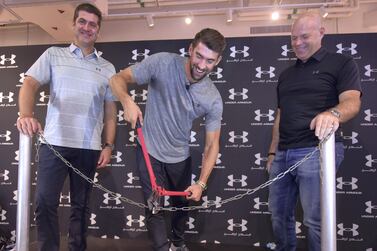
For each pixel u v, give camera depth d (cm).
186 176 201
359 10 329
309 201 171
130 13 308
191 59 163
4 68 290
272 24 338
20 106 174
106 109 216
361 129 253
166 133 185
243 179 263
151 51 279
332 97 176
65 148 187
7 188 283
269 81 267
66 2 255
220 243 262
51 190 182
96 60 204
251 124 266
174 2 336
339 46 261
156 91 183
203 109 186
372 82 256
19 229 139
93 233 273
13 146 285
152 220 175
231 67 271
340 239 250
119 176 273
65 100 189
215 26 344
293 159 180
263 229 259
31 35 362
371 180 251
